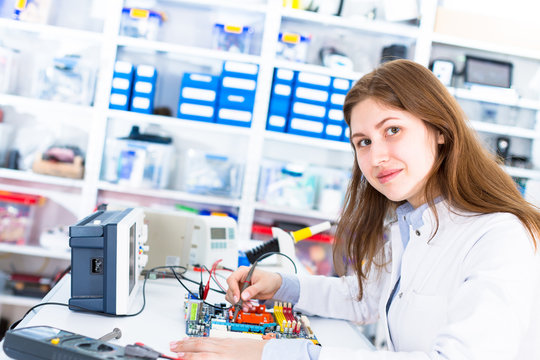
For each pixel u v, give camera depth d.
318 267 3.09
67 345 0.79
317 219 3.21
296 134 2.93
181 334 0.99
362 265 1.28
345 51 3.22
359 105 0.96
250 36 3.01
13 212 2.88
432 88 0.94
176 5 3.12
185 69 3.14
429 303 0.94
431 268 0.96
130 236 1.11
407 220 1.08
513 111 3.25
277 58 3.02
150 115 2.85
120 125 3.12
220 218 1.61
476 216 0.93
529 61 3.33
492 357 0.71
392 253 1.12
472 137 0.99
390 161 0.94
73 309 1.07
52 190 3.07
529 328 0.86
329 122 2.94
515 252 0.80
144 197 3.11
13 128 3.04
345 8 3.22
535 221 0.89
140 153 2.91
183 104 2.88
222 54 2.85
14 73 2.99
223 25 2.94
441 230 0.98
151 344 0.92
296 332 1.06
